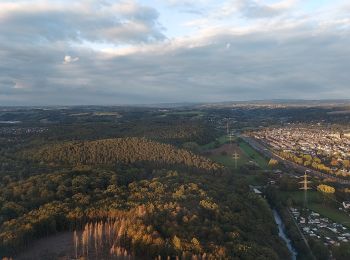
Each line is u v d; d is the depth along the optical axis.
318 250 176.00
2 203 171.12
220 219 165.88
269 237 175.25
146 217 150.88
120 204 168.75
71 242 143.38
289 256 170.88
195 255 127.81
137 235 136.62
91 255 132.00
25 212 163.38
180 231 142.38
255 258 138.38
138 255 133.75
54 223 151.88
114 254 132.62
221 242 144.38
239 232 157.25
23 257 131.75
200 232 146.25
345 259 170.38
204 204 174.50
